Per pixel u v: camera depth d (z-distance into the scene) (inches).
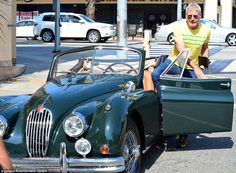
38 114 209.3
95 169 194.2
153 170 242.4
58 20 878.4
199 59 286.7
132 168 218.8
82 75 258.7
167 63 274.5
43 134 205.5
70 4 1731.1
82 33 1202.0
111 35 1213.7
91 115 204.1
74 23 1203.2
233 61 765.3
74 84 236.1
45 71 609.0
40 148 205.5
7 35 531.8
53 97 217.6
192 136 315.0
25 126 210.1
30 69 627.2
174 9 1729.8
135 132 219.8
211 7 1435.8
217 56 845.2
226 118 254.7
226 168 246.8
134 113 219.3
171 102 247.0
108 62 265.4
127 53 263.0
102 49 266.5
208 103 251.6
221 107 253.6
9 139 208.7
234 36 1096.2
